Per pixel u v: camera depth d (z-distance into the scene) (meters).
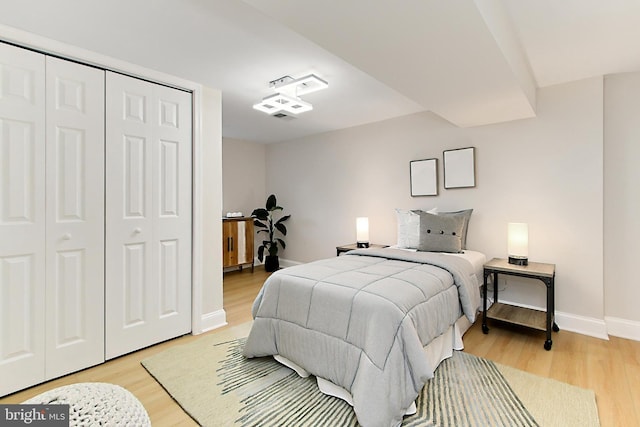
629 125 2.52
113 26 1.79
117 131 2.20
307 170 4.90
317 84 2.63
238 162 5.20
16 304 1.80
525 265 2.68
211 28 1.83
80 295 2.04
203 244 2.71
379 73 1.93
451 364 2.10
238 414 1.59
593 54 2.24
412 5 1.26
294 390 1.80
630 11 1.74
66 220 1.98
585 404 1.66
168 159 2.49
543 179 2.83
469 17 1.35
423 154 3.61
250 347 2.12
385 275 2.05
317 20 1.38
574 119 2.68
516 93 2.27
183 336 2.58
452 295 2.16
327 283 1.91
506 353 2.27
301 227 5.02
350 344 1.65
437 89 2.20
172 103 2.52
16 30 1.77
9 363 1.78
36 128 1.86
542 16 1.80
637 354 2.24
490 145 3.13
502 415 1.58
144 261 2.35
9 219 1.78
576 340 2.49
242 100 3.14
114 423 0.95
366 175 4.15
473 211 3.25
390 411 1.44
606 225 2.62
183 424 1.53
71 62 2.00
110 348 2.17
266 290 2.16
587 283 2.64
